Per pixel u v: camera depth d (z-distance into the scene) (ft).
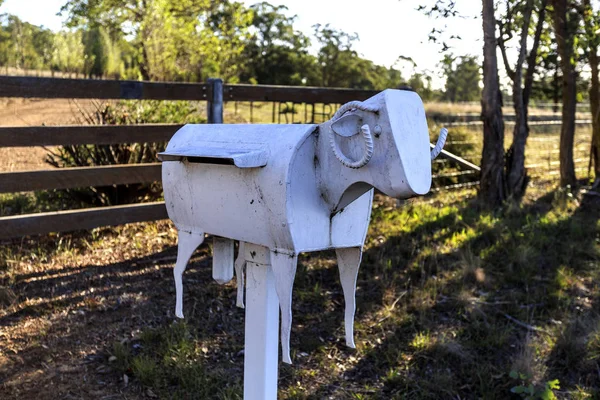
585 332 14.01
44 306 13.62
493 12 25.86
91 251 17.29
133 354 11.92
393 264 17.79
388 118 5.82
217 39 51.60
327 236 7.04
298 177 6.63
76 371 11.26
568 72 31.78
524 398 11.69
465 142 32.73
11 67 68.80
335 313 14.60
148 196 20.76
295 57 142.61
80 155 20.17
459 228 21.43
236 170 7.15
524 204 26.61
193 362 11.68
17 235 15.53
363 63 145.48
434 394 11.60
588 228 22.38
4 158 25.84
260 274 7.75
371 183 6.13
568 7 32.12
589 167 34.73
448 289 16.25
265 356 7.88
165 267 16.48
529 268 17.88
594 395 11.91
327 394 11.37
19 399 10.31
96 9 52.16
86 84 16.52
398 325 14.21
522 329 14.40
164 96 17.99
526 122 28.19
